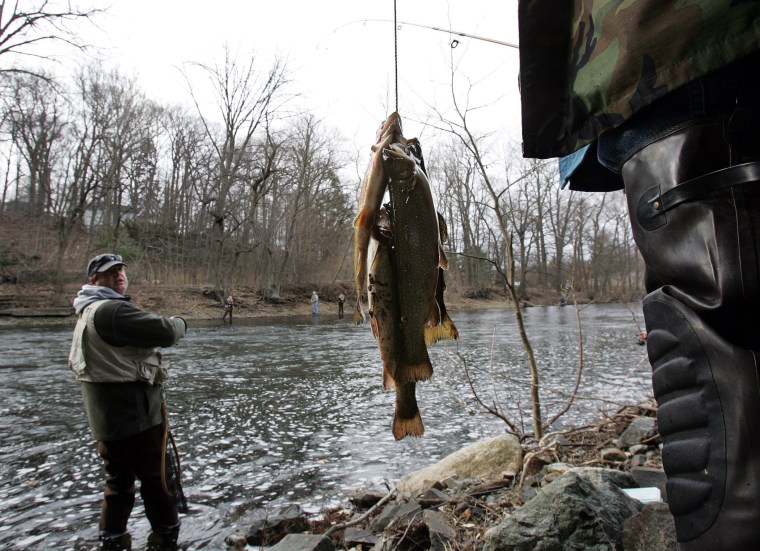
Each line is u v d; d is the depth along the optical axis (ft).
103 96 120.78
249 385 36.68
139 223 154.10
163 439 13.33
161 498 13.21
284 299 136.05
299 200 145.28
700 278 4.10
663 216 4.47
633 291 129.39
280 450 21.72
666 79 4.32
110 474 13.47
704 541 3.90
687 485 4.07
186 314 112.37
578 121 5.43
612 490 11.13
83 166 124.06
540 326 90.27
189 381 38.22
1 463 20.08
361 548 11.80
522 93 5.95
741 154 4.08
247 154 135.33
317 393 33.91
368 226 6.03
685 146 4.34
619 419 20.74
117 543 13.53
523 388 33.83
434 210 6.44
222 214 120.37
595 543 9.24
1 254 117.91
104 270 13.24
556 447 16.67
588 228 133.59
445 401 30.60
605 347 57.72
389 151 6.23
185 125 166.09
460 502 12.89
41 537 14.08
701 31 4.10
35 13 67.15
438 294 6.63
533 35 5.77
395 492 15.47
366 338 71.15
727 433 3.75
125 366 12.49
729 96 4.26
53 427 25.29
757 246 3.80
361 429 25.11
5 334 75.51
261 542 13.26
